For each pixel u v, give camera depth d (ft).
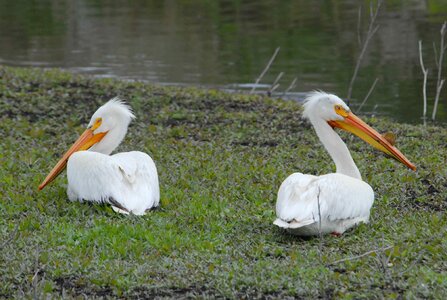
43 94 67.15
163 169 43.62
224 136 54.54
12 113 60.39
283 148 50.39
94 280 28.02
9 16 120.98
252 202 37.88
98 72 84.48
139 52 94.38
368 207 33.19
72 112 61.46
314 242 32.04
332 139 36.29
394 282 27.58
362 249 30.96
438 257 30.14
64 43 100.78
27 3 132.16
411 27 102.63
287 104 66.49
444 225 33.83
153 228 33.40
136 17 118.42
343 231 32.81
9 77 73.26
